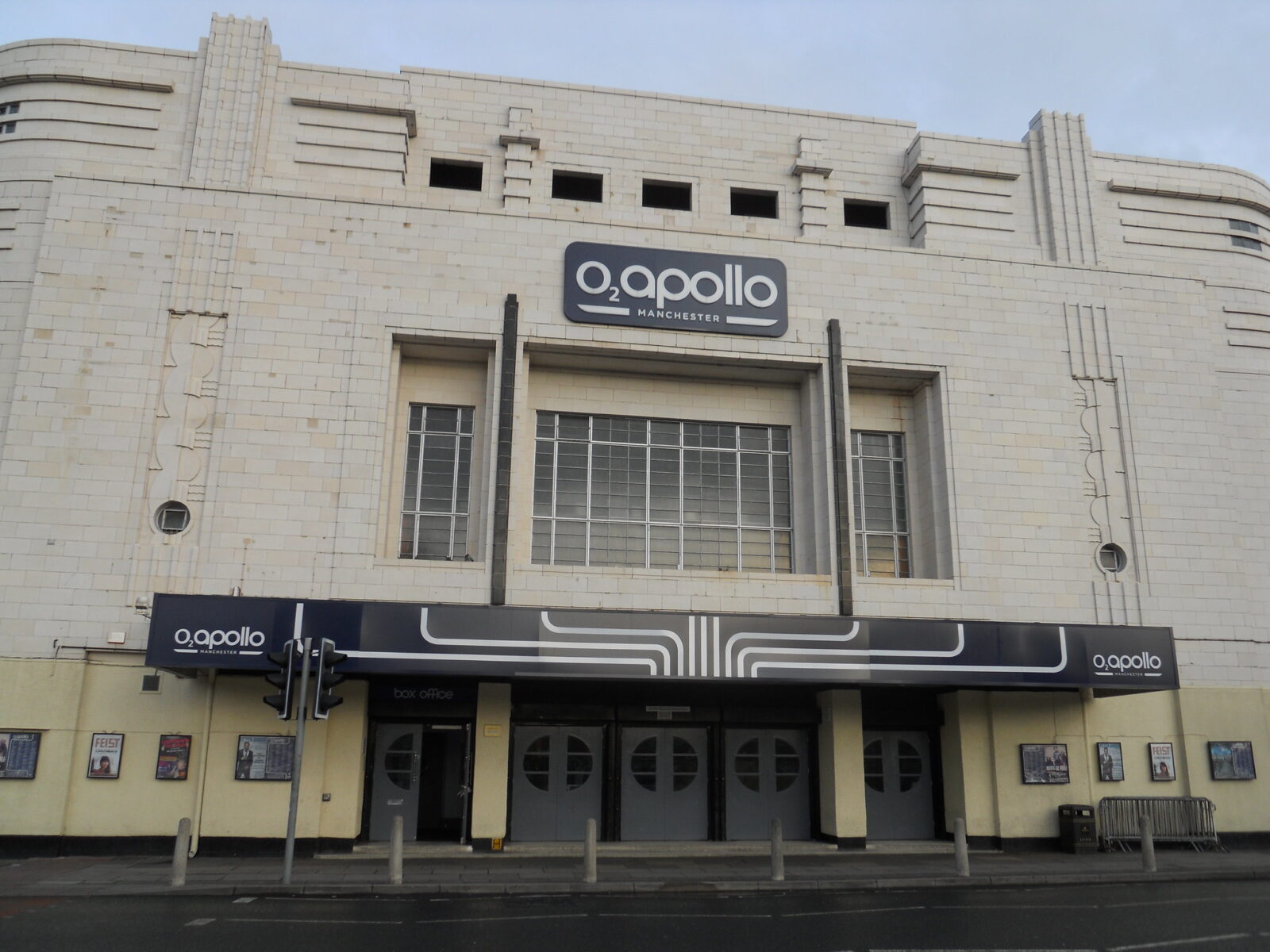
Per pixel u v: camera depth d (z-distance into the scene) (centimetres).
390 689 1786
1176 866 1648
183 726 1678
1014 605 1923
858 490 2052
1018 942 1053
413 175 2086
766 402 2036
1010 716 1925
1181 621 1991
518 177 2095
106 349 1758
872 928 1125
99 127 1969
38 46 2003
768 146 2228
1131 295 2130
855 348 1981
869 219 2297
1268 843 1941
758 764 1947
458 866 1565
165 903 1245
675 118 2208
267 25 2061
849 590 1842
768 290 1970
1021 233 2236
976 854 1808
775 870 1467
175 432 1745
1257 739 1980
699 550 1952
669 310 1925
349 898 1304
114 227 1808
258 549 1717
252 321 1806
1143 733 1958
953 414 1995
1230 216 2395
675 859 1692
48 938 1020
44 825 1608
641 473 1969
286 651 1426
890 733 1992
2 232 1891
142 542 1695
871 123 2294
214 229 1834
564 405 1959
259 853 1652
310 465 1764
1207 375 2122
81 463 1709
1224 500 2064
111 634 1661
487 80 2159
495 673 1614
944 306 2041
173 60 2016
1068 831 1844
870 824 1941
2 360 1816
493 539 1758
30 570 1664
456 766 1847
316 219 1864
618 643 1659
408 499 1875
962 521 1945
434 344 1880
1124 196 2344
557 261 1923
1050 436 2022
